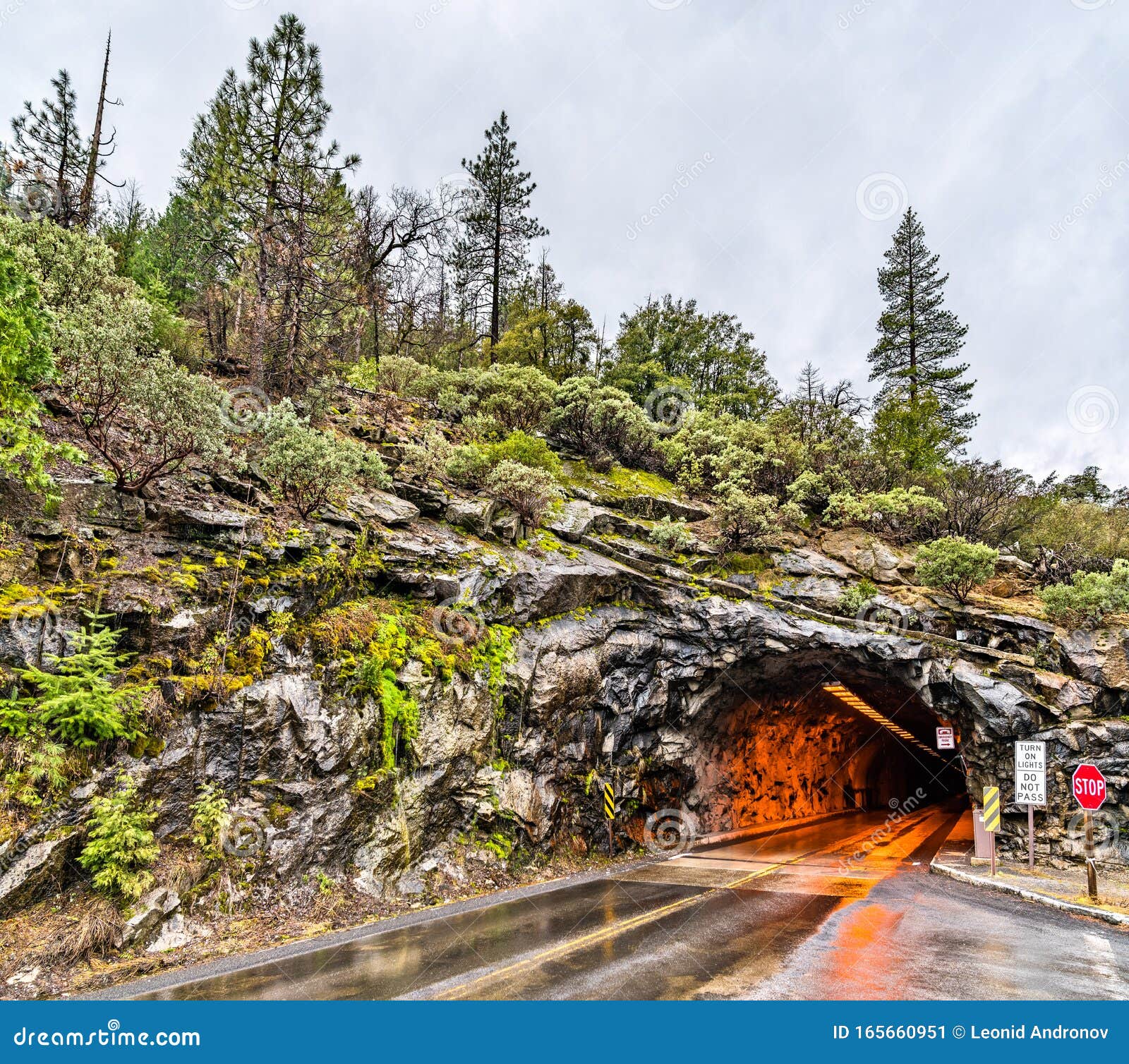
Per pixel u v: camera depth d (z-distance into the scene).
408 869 11.52
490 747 14.00
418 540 15.35
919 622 19.78
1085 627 19.22
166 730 9.29
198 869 8.84
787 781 29.70
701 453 26.16
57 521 9.95
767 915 10.62
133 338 11.40
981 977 7.42
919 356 38.12
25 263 11.69
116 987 6.83
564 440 25.61
